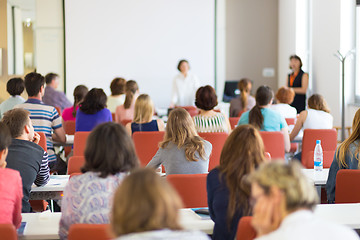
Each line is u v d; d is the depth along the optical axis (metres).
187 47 12.00
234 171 2.75
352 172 3.37
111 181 2.63
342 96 8.43
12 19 11.05
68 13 11.71
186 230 1.72
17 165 3.62
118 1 11.83
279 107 7.25
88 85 11.90
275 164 1.75
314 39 10.45
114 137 2.62
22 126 3.74
